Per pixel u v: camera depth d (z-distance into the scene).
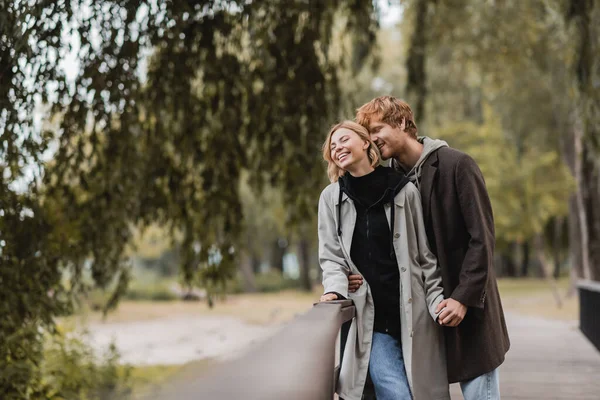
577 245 22.73
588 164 12.67
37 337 6.18
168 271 48.72
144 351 13.20
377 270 2.70
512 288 33.78
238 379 0.86
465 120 27.66
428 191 2.73
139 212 7.42
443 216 2.71
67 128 6.27
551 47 15.71
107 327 19.16
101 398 7.34
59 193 6.50
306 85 7.48
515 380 6.63
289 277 44.12
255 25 7.25
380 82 27.64
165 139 7.55
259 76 7.58
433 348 2.65
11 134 5.22
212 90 7.62
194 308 26.72
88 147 7.40
